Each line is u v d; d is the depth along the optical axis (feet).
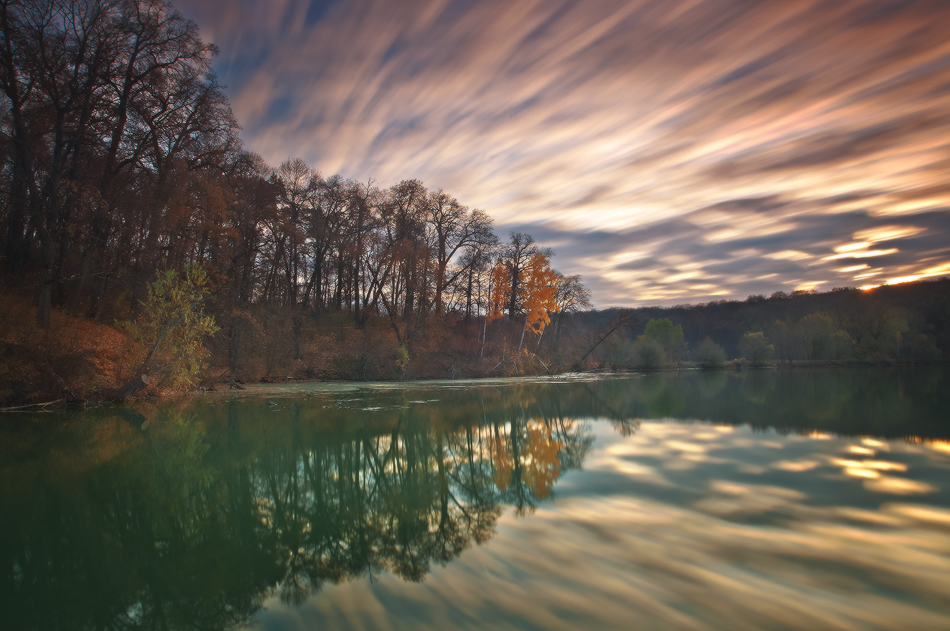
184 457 38.96
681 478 26.84
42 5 71.46
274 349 108.47
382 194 146.51
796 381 116.78
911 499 21.80
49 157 78.54
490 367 149.38
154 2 79.20
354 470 35.45
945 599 13.21
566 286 187.83
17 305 69.87
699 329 370.12
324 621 13.96
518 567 16.17
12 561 19.92
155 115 86.07
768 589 14.01
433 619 13.35
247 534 22.59
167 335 72.59
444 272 146.82
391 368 122.93
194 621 14.70
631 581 14.74
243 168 108.58
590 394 90.53
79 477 33.17
